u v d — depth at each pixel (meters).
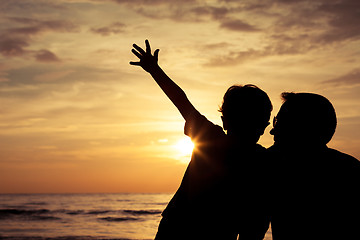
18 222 34.75
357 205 2.30
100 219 37.88
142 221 35.62
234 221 2.23
